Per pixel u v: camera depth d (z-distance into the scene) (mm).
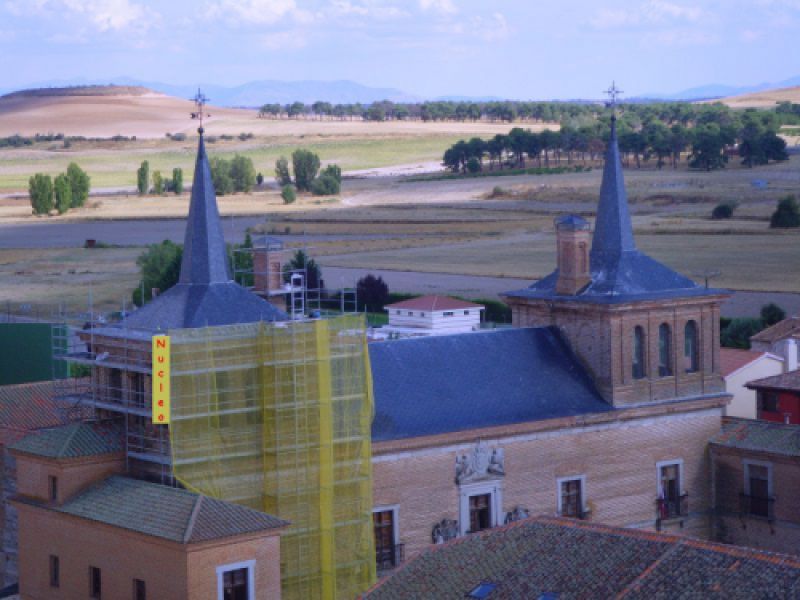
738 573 47969
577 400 76688
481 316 154000
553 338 80062
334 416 67500
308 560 67125
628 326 77125
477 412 73062
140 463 67625
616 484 76812
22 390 80625
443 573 54594
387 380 72875
